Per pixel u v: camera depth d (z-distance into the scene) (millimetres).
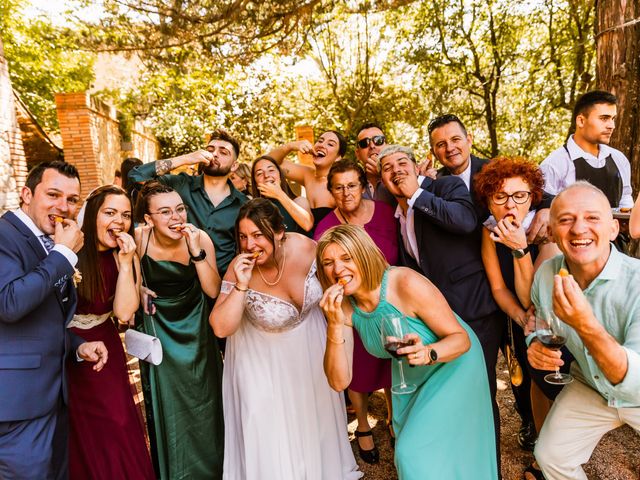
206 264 2674
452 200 2637
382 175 2756
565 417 2113
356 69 15625
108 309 2570
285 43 7875
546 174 3496
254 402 2512
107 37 7766
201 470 2787
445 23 13500
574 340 1947
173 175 3574
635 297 1804
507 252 2561
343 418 2844
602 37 4059
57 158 11641
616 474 2742
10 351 2002
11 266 1973
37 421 2092
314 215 4164
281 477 2482
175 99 14492
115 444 2508
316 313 2750
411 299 2102
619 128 4020
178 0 6793
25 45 11820
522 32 13383
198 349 2740
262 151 15703
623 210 2912
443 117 3039
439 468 1993
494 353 2646
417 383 2264
